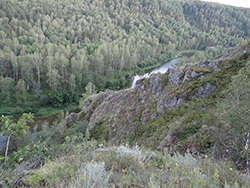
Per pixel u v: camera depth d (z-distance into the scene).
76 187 3.02
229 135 9.55
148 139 16.55
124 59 72.25
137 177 3.52
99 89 58.97
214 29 151.50
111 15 123.19
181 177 3.63
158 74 23.44
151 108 20.78
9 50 57.66
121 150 5.25
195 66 20.77
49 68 51.53
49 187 3.30
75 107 51.19
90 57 65.62
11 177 4.04
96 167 3.58
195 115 14.73
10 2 83.06
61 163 4.38
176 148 12.19
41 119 44.34
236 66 18.27
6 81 45.31
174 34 124.81
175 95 18.91
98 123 25.55
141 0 152.25
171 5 164.88
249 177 4.78
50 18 88.44
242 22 166.00
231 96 9.05
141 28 118.69
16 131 4.86
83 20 96.00
